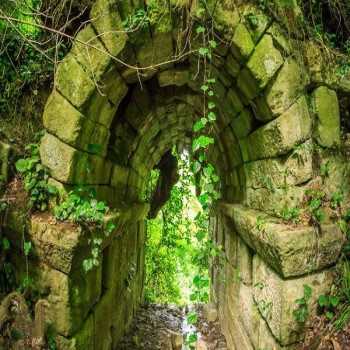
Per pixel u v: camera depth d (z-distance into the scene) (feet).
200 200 9.82
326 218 9.49
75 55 9.62
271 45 9.27
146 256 29.27
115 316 15.81
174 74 12.28
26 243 9.50
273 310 9.67
